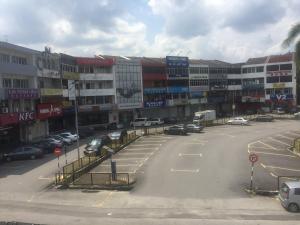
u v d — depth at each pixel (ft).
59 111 235.61
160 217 83.25
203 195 101.19
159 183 113.70
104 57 295.89
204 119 280.92
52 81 236.02
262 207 90.33
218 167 134.31
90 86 280.72
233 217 82.58
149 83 315.37
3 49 188.14
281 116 340.59
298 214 84.53
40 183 115.75
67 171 123.24
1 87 179.73
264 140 202.59
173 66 328.90
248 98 381.19
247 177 119.96
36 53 213.87
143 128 261.44
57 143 177.37
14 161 157.38
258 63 377.09
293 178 117.80
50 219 82.94
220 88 367.04
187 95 341.41
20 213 87.86
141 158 151.02
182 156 154.71
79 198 99.76
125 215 85.15
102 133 252.42
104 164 141.49
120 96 293.84
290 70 362.53
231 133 233.76
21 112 188.96
